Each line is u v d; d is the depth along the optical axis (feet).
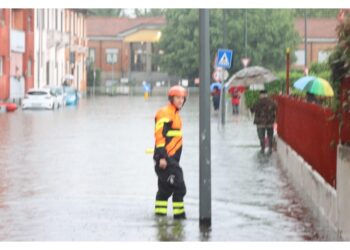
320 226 52.34
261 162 92.27
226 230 51.19
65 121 177.78
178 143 55.57
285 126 92.53
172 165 55.26
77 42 405.59
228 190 69.05
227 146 113.50
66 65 376.68
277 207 60.03
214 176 79.00
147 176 79.20
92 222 54.19
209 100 52.11
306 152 69.77
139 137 129.90
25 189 70.18
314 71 185.98
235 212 57.93
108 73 500.33
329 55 49.11
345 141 49.39
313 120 64.59
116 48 501.15
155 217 55.93
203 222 52.90
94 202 62.80
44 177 78.54
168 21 385.50
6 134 136.56
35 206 60.95
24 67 292.61
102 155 100.01
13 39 273.33
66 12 376.48
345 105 48.08
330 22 447.83
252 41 353.10
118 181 75.56
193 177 78.18
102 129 150.00
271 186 71.51
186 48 376.48
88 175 80.02
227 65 144.56
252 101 203.51
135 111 229.25
